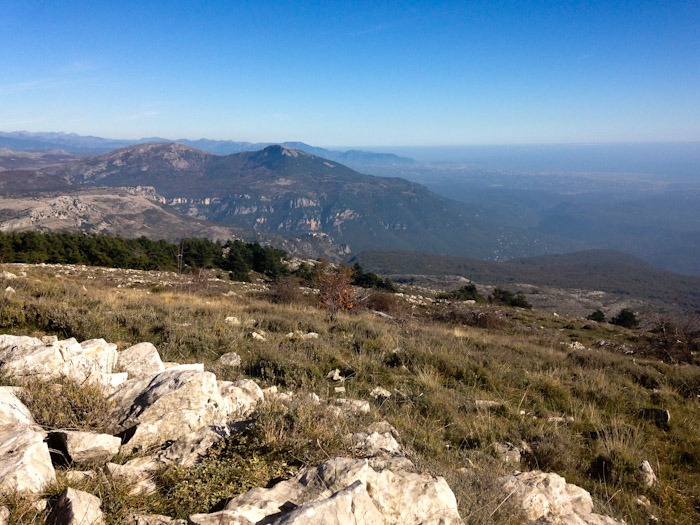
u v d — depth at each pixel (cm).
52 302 906
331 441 367
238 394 459
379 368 817
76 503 238
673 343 1708
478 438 568
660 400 877
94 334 759
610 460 559
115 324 859
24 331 734
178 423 372
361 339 1012
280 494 276
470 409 668
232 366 713
